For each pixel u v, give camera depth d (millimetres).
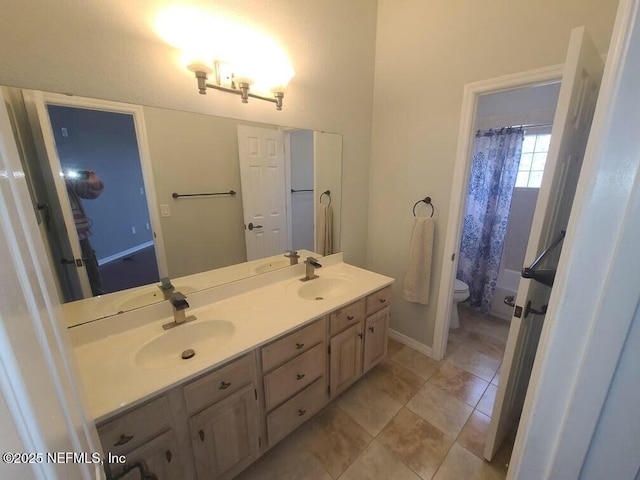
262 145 1656
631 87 332
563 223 1331
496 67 1616
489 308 2916
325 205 2102
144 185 1296
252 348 1177
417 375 2084
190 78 1323
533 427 486
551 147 1003
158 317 1355
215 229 1562
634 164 338
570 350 420
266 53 1518
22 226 372
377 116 2244
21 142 993
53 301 470
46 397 312
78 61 1046
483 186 2820
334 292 1894
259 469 1414
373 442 1558
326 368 1584
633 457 392
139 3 1130
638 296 352
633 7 328
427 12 1833
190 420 1055
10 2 906
